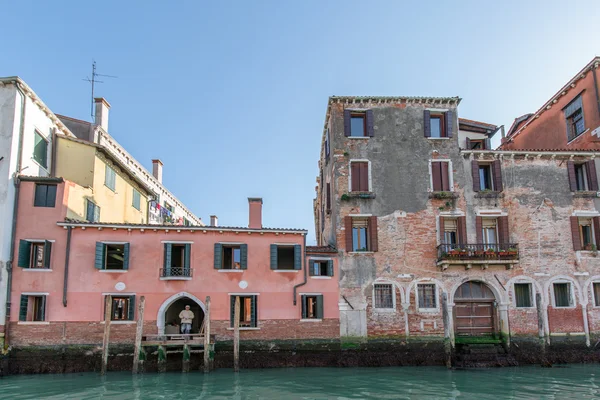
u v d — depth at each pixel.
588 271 24.66
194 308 25.75
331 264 23.89
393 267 24.11
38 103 22.98
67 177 24.25
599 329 24.14
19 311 20.91
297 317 22.97
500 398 15.53
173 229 22.75
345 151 25.41
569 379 18.70
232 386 17.56
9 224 21.09
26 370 20.17
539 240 24.78
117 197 27.48
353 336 23.20
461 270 24.27
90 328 21.39
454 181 25.23
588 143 26.34
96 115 29.84
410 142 25.62
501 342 23.83
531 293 24.31
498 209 24.98
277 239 23.62
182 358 21.22
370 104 26.02
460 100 26.05
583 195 25.44
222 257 23.16
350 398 15.66
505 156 25.59
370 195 24.72
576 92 27.34
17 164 21.59
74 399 15.45
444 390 16.78
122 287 21.95
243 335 22.47
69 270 21.64
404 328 23.47
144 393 16.39
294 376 19.62
